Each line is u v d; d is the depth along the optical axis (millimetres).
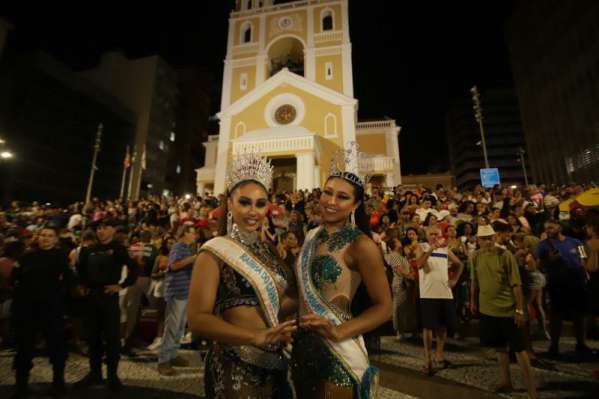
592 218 5031
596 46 38969
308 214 9969
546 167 48750
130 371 4828
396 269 5926
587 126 40750
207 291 1618
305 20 28172
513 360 5145
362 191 1994
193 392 4066
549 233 5637
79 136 38844
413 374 4594
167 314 4809
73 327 5719
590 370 4629
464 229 7977
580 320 5320
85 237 6145
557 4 45719
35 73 34812
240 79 27828
